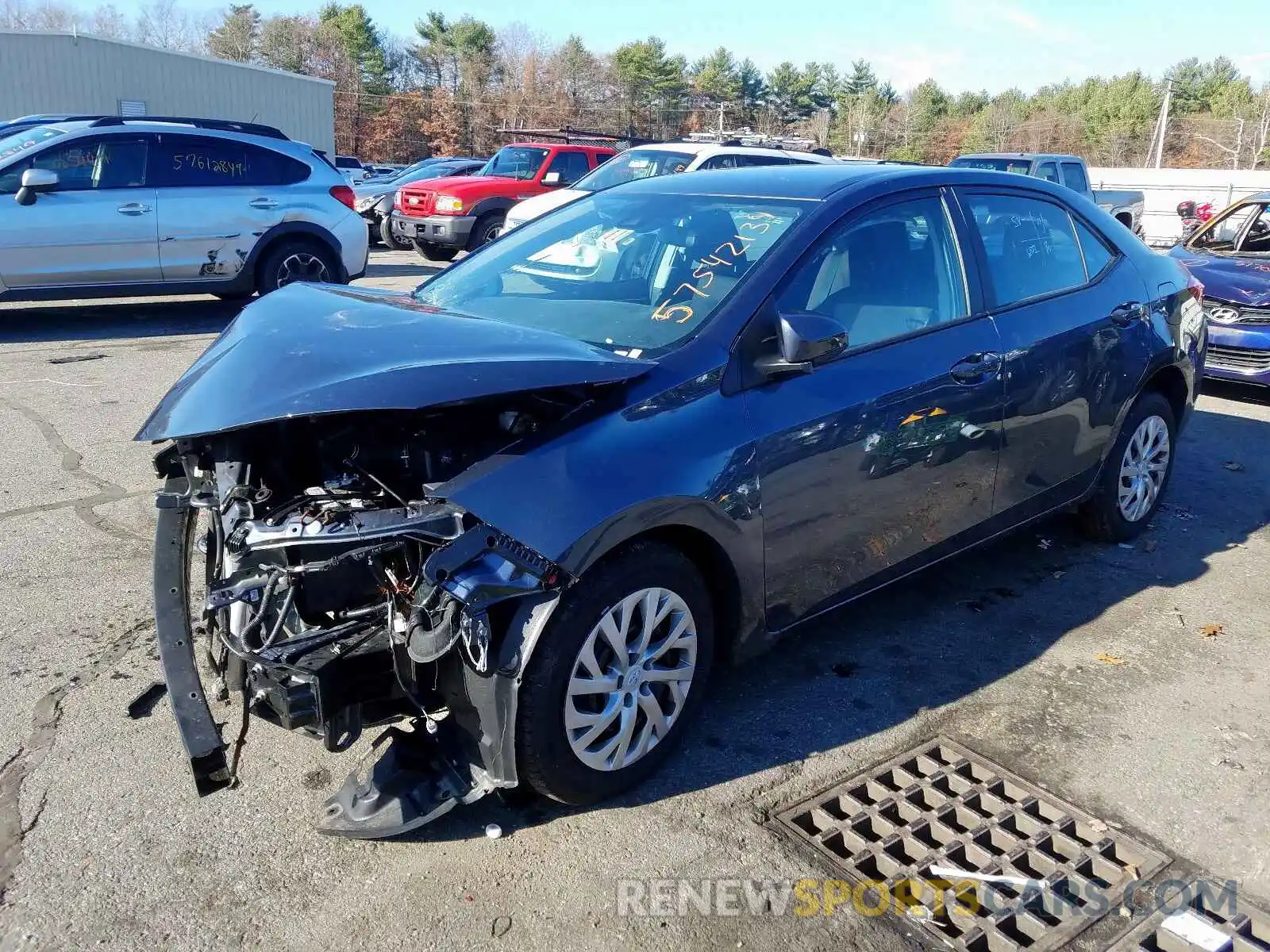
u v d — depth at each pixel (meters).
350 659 2.71
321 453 3.14
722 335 3.26
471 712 2.79
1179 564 4.91
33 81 28.22
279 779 3.16
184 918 2.60
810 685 3.76
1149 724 3.53
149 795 3.06
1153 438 5.07
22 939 2.51
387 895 2.69
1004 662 3.95
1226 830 2.99
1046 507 4.50
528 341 3.08
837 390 3.43
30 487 5.54
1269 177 30.05
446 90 79.88
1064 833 2.98
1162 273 5.09
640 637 3.00
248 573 2.82
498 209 15.04
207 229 10.08
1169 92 52.94
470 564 2.63
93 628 4.02
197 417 2.83
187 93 30.84
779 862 2.82
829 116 84.19
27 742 3.30
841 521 3.51
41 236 9.27
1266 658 4.01
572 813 3.03
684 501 2.97
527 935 2.56
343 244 11.02
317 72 73.19
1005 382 4.00
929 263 3.94
